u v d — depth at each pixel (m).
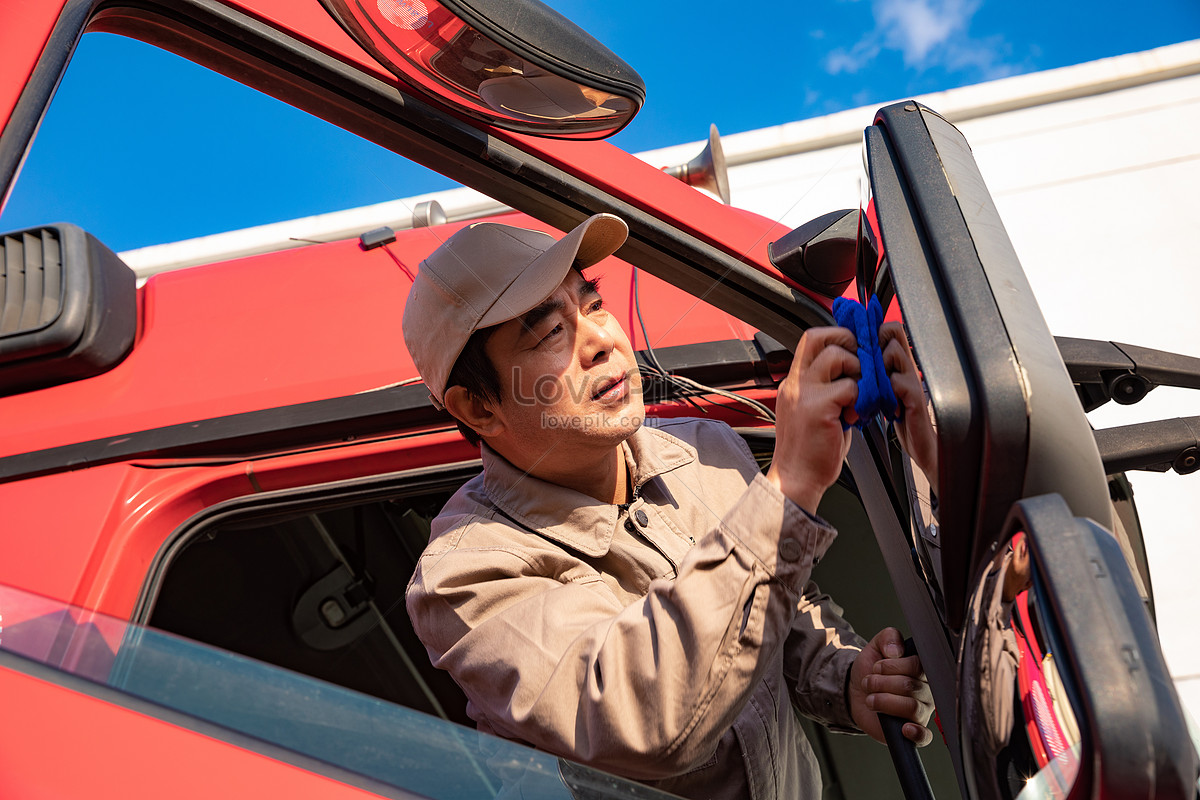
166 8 0.91
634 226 1.17
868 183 0.74
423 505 1.50
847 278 1.19
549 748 0.80
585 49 0.81
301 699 0.61
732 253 1.21
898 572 0.91
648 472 1.05
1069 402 0.54
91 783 0.54
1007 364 0.53
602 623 0.82
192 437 1.17
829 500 1.48
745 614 0.73
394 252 1.40
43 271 1.26
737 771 0.93
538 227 1.40
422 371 1.05
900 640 1.03
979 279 0.58
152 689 0.60
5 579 1.04
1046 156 3.10
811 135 3.20
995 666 0.55
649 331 1.31
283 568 1.56
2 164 0.72
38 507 1.11
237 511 1.20
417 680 1.63
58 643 0.62
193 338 1.28
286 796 0.55
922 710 0.99
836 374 0.74
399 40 0.84
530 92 0.87
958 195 0.64
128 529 1.10
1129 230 2.76
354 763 0.58
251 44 0.95
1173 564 2.13
